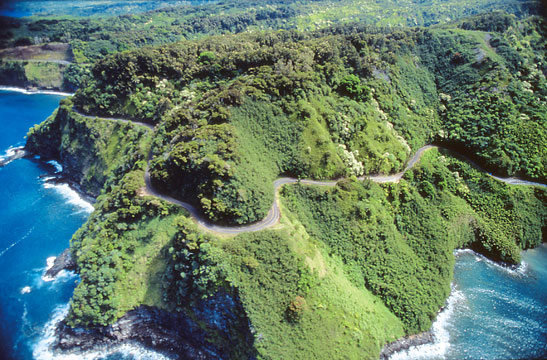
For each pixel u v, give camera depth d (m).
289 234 100.44
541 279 117.69
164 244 106.88
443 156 147.88
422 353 95.94
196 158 108.38
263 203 107.44
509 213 130.12
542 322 103.75
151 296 101.62
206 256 90.94
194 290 93.94
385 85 154.38
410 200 127.44
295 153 122.19
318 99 134.75
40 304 110.25
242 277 90.19
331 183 122.00
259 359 84.06
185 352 98.38
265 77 132.75
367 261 110.38
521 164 138.62
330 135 129.50
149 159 133.62
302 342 86.69
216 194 105.31
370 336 91.56
